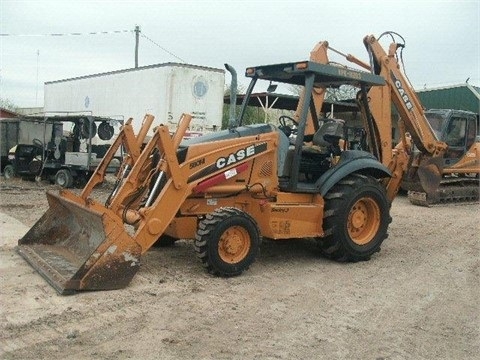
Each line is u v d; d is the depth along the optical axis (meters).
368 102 8.07
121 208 6.35
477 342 4.75
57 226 7.04
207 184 6.32
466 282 6.68
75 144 16.12
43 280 5.80
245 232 6.37
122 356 4.09
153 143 6.13
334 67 7.14
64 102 23.75
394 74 9.55
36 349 4.15
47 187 15.40
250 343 4.46
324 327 4.93
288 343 4.51
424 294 6.11
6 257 6.71
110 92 19.81
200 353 4.21
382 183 8.54
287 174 7.14
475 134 15.09
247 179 6.73
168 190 6.02
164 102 16.69
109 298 5.33
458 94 22.03
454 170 14.58
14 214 10.28
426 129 10.37
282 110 20.83
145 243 5.89
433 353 4.48
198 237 6.15
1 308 4.96
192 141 6.68
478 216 12.20
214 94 17.34
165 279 6.07
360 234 7.58
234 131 6.84
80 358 4.02
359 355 4.36
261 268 6.85
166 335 4.53
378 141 8.34
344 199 7.14
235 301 5.48
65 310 4.97
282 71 7.18
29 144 16.91
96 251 5.50
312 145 7.77
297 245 8.26
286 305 5.46
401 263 7.50
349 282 6.44
